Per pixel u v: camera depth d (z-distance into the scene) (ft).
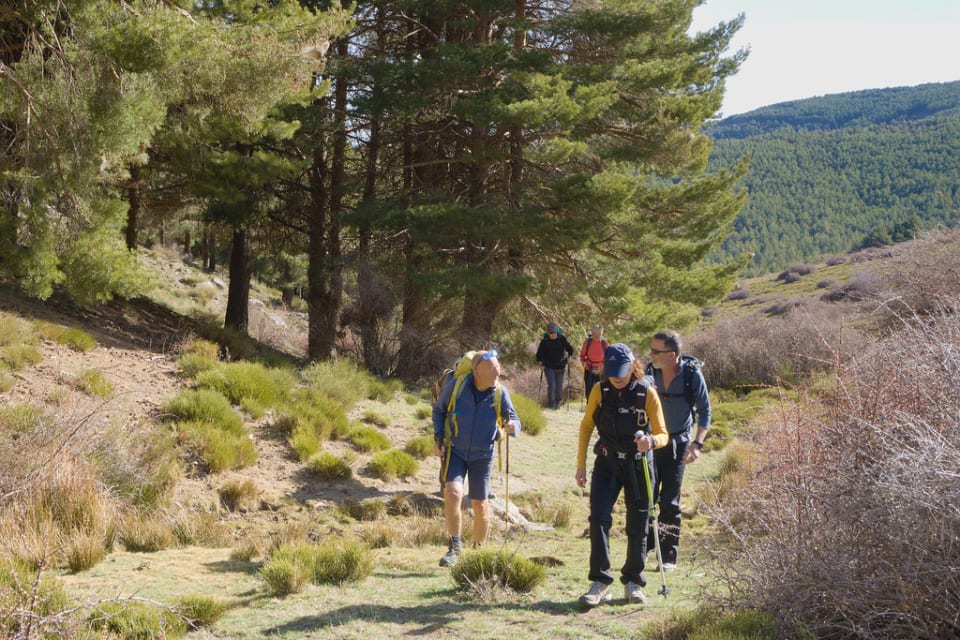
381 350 59.11
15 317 36.88
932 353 14.92
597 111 50.49
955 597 11.48
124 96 32.76
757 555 14.19
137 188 56.85
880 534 12.32
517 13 59.47
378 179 64.49
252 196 55.21
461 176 63.93
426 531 25.25
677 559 19.98
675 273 63.67
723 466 37.11
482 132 58.29
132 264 37.45
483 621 15.02
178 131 42.98
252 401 35.94
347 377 45.39
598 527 16.07
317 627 14.71
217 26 37.86
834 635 12.45
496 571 17.65
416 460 36.04
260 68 37.73
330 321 60.29
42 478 21.35
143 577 18.04
